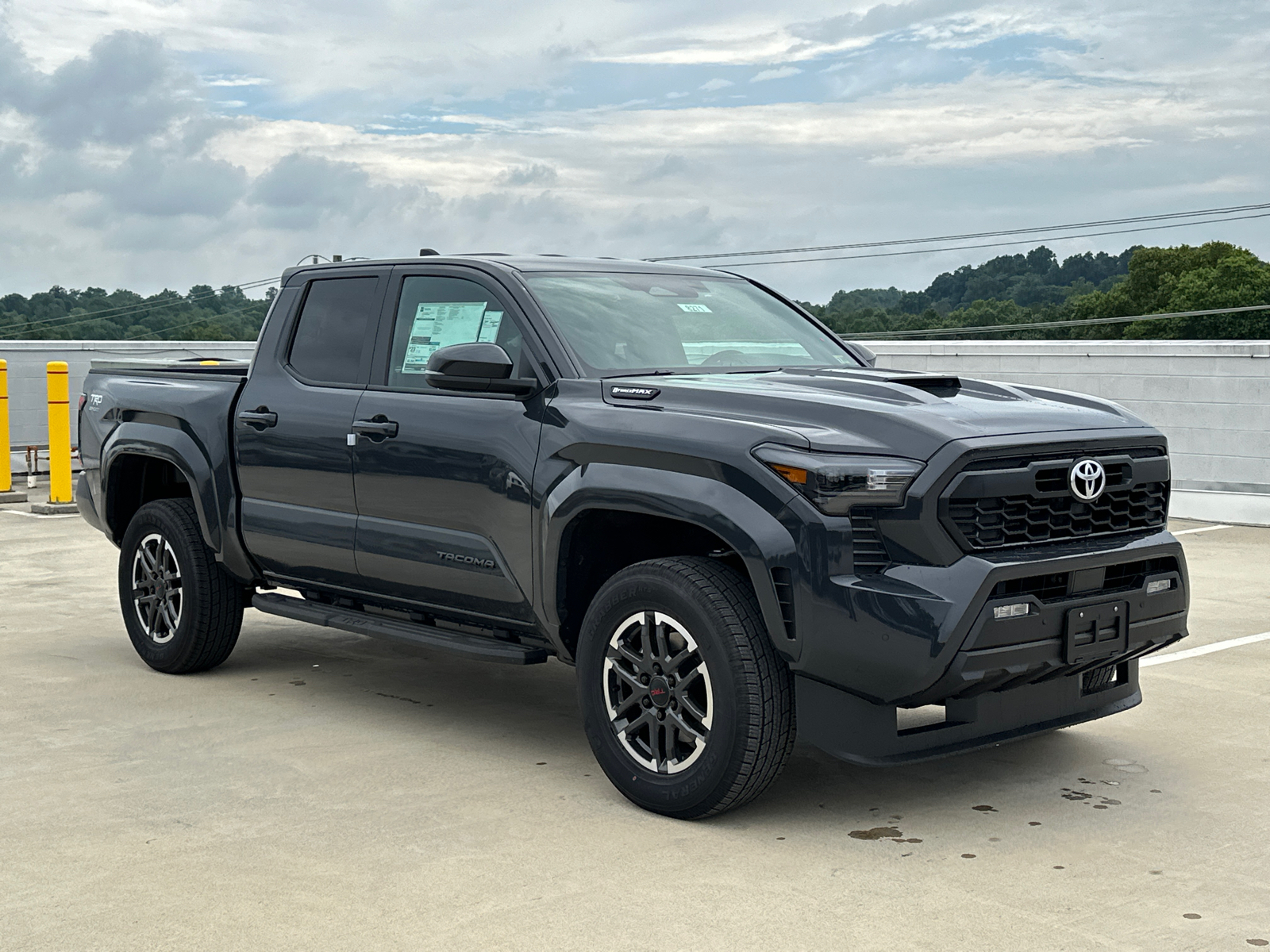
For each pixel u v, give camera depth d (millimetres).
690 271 5809
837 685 3994
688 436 4227
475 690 6199
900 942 3324
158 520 6363
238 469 5906
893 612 3889
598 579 4785
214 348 20672
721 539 4094
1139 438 4430
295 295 5895
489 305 5117
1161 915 3506
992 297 99562
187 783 4703
